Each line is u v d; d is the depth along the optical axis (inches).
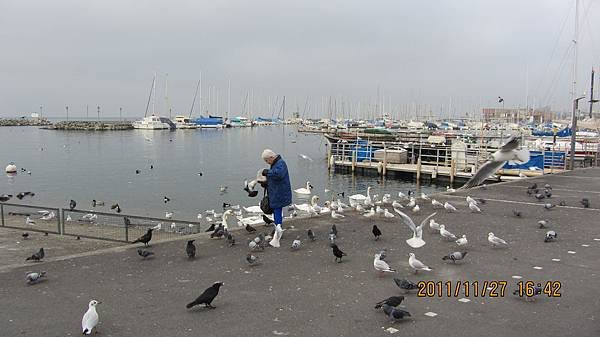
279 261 479.5
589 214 721.0
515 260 477.4
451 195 917.2
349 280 418.3
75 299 372.5
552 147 2010.3
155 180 2251.5
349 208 825.5
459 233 600.7
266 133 7450.8
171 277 428.1
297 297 375.6
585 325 317.7
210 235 592.7
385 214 703.1
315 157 3543.3
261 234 568.4
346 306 356.2
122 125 7785.4
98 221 877.2
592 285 400.2
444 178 2050.9
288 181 587.8
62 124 7834.6
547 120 4982.8
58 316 338.3
